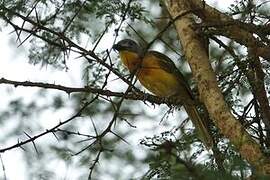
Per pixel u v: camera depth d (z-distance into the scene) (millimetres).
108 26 11172
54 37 11977
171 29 14156
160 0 12023
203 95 9844
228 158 7070
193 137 10094
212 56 12773
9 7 11625
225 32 10531
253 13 10727
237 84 11250
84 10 11805
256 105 10828
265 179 6348
